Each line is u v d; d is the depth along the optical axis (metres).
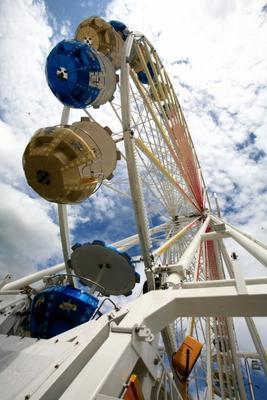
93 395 1.75
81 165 4.48
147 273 5.57
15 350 2.56
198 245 8.88
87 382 1.90
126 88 7.71
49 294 4.52
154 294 3.65
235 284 3.62
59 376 2.04
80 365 2.29
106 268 6.62
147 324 2.86
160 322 3.12
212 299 3.30
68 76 6.25
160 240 14.14
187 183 17.02
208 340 11.16
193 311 3.41
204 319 12.01
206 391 8.94
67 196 4.74
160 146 11.66
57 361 2.25
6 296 4.95
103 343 2.46
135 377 2.24
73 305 4.40
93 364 2.10
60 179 4.30
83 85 6.48
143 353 2.60
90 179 4.86
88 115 7.71
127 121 7.34
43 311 4.47
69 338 2.68
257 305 3.12
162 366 3.11
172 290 3.73
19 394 1.92
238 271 3.94
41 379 2.04
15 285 7.57
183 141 16.19
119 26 10.23
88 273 7.00
